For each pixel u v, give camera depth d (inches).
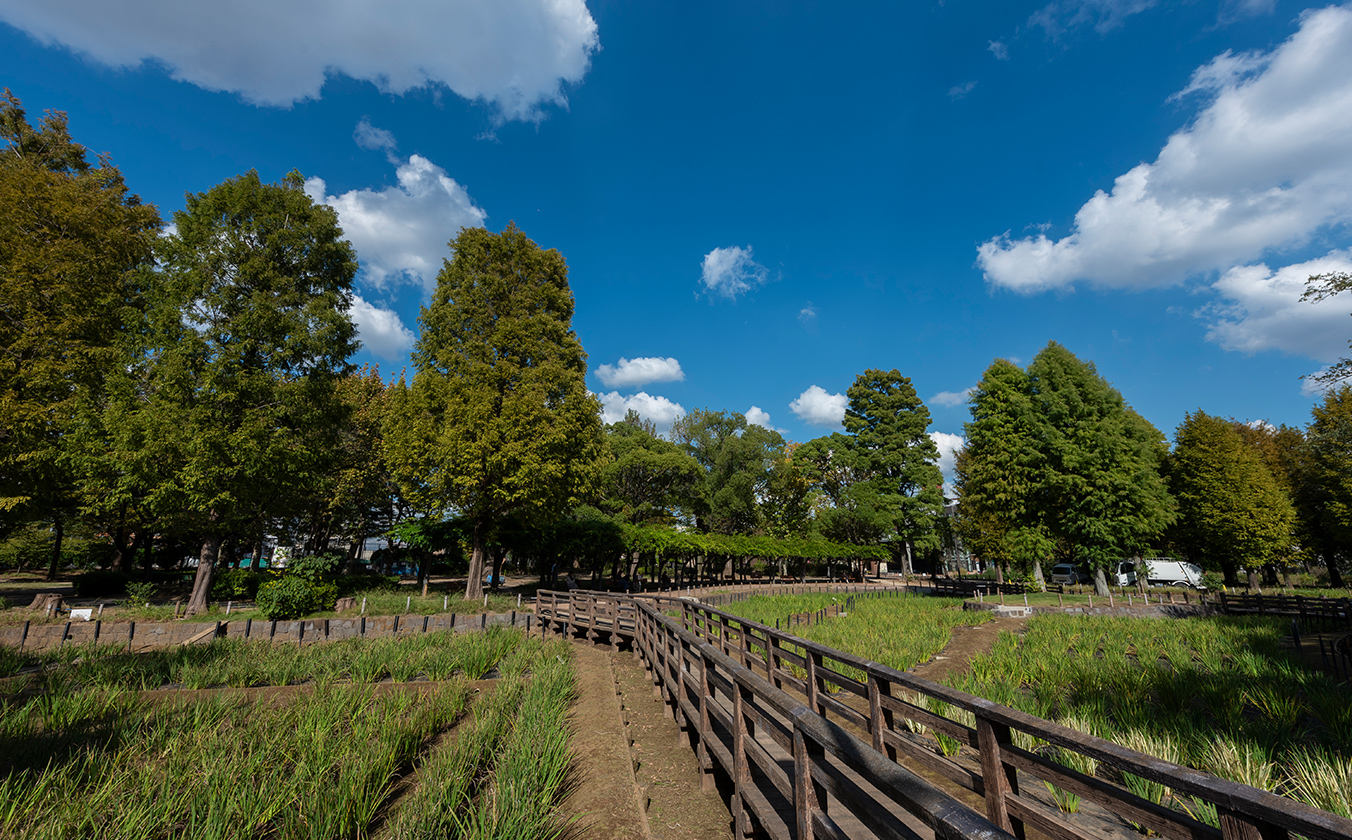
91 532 1515.7
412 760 251.9
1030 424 1302.9
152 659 473.1
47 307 794.8
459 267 1020.5
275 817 188.2
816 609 1061.8
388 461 957.2
